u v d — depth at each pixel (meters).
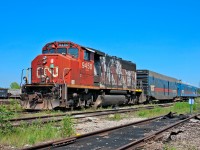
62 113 18.66
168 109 26.66
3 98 41.19
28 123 12.59
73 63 21.45
